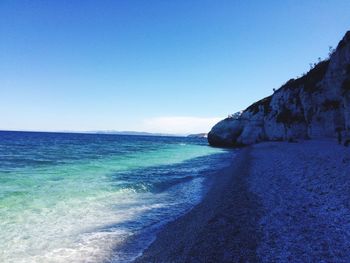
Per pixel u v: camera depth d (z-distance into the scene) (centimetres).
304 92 5422
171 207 1583
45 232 1155
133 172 2900
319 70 5259
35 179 2283
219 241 908
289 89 6700
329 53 5275
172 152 6272
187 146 9544
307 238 874
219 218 1129
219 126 9244
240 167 2762
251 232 965
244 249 838
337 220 995
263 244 862
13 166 3119
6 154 4581
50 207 1494
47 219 1309
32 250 986
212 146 9538
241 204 1323
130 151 6288
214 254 822
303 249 802
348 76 3691
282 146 4697
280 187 1644
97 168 3112
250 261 763
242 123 8862
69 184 2116
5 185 1984
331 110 4422
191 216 1349
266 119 7762
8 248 995
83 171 2841
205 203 1560
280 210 1193
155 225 1276
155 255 912
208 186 2186
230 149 7694
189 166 3559
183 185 2242
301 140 5472
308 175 1845
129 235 1148
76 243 1057
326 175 1722
